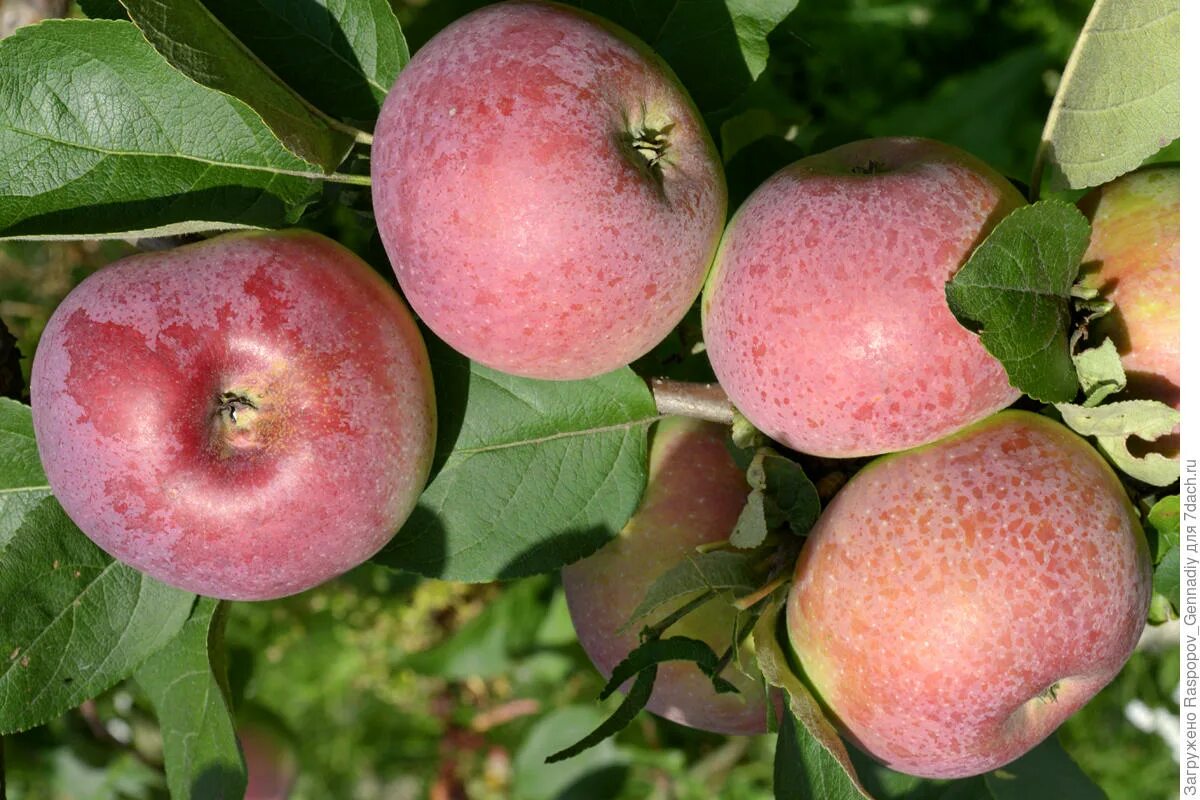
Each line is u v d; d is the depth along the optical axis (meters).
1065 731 0.78
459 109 0.36
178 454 0.37
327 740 0.87
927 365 0.36
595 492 0.42
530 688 0.74
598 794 0.62
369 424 0.38
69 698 0.40
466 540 0.41
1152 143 0.38
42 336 0.38
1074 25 0.66
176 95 0.39
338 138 0.40
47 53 0.39
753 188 0.46
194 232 0.39
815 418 0.37
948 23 0.68
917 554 0.37
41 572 0.40
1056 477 0.37
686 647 0.39
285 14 0.40
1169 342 0.37
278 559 0.38
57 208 0.39
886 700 0.37
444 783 0.77
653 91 0.37
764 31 0.42
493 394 0.41
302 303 0.38
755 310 0.37
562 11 0.37
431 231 0.36
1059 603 0.36
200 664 0.43
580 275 0.36
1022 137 0.64
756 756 0.70
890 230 0.36
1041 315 0.36
